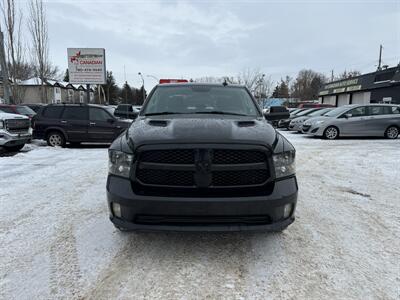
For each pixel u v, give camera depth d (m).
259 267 2.44
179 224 2.35
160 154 2.39
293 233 3.07
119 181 2.48
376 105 12.09
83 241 2.88
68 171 6.02
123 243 2.84
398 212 3.69
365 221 3.40
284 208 2.44
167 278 2.29
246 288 2.17
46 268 2.41
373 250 2.73
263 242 2.87
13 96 20.81
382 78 26.78
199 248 2.75
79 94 62.28
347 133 11.88
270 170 2.42
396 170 6.01
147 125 2.90
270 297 2.07
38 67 25.55
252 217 2.37
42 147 9.71
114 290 2.14
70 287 2.17
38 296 2.07
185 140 2.38
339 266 2.46
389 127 12.01
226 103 3.72
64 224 3.29
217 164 2.36
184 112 3.54
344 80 33.59
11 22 20.42
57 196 4.32
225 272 2.37
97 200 4.13
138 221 2.40
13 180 5.27
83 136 9.80
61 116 9.86
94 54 18.41
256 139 2.45
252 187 2.40
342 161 7.02
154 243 2.84
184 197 2.32
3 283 2.21
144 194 2.38
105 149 9.52
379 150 8.73
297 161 7.07
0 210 3.73
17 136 8.30
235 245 2.81
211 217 2.33
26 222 3.35
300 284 2.21
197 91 3.95
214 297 2.07
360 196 4.33
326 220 3.43
